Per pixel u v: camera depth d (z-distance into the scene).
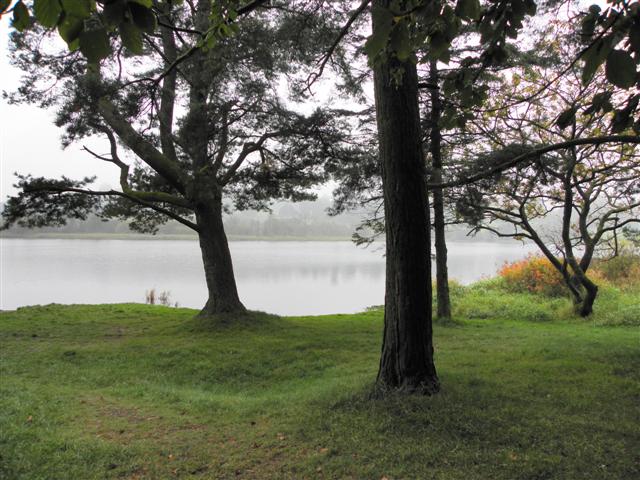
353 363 8.04
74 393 6.38
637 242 17.23
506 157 10.33
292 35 9.28
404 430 4.30
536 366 6.64
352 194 12.98
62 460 4.01
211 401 6.03
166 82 12.11
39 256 41.38
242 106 11.34
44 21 1.37
